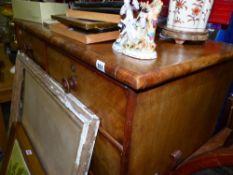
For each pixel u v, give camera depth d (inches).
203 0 21.7
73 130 22.0
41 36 26.5
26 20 34.0
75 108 22.2
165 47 22.6
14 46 53.8
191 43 24.6
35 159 32.9
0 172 43.3
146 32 17.6
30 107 36.2
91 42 21.6
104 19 23.1
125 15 19.1
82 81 21.7
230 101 30.5
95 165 23.5
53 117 26.8
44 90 29.1
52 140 27.9
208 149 27.7
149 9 17.2
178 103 20.3
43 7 30.5
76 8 26.0
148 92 16.3
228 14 27.3
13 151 39.8
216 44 25.4
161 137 20.5
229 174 25.9
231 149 19.0
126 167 18.4
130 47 18.2
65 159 24.1
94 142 20.2
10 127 43.1
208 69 21.7
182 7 22.4
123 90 16.5
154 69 15.6
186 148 25.8
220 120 32.2
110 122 18.9
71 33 23.3
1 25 59.0
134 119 16.5
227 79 26.9
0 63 52.7
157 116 18.5
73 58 22.1
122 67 15.7
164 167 23.6
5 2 54.8
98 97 19.7
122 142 17.9
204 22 23.2
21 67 38.1
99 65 17.2
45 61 30.3
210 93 24.6
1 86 48.3
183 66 17.1
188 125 23.8
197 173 25.6
